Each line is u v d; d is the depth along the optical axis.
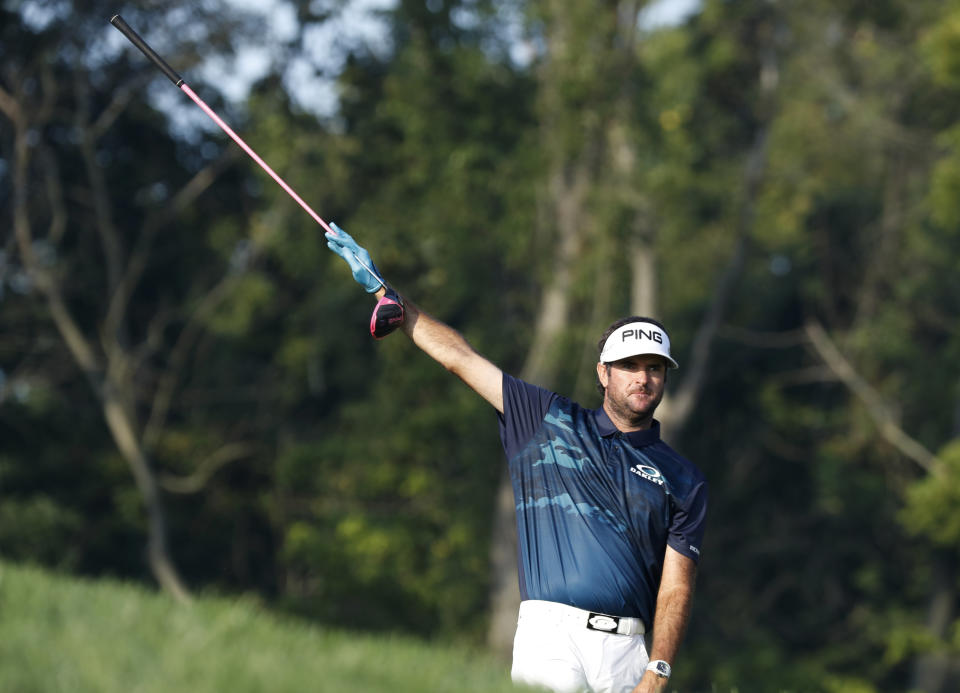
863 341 111.06
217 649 16.84
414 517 101.38
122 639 17.11
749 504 124.94
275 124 91.12
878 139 109.31
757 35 99.19
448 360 18.05
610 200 84.75
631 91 86.25
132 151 105.94
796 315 123.44
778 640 119.81
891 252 118.62
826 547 123.44
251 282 97.31
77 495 103.62
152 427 103.69
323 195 93.38
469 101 85.94
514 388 17.58
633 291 93.25
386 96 92.69
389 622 98.12
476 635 98.12
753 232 111.44
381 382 102.06
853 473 115.44
